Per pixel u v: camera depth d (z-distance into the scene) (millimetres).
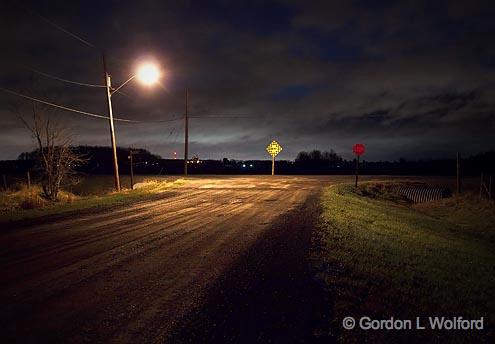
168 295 5715
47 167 19719
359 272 7070
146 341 4305
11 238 9867
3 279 6434
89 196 22562
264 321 4852
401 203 28438
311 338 4449
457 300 6336
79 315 4977
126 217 13641
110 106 23953
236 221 12750
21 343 4230
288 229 11234
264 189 26672
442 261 9273
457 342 4785
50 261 7566
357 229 11766
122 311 5113
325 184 31938
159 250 8547
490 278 8469
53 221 12719
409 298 6078
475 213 22000
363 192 28875
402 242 10977
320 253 8297
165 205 17328
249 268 7125
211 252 8367
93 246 8938
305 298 5648
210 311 5133
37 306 5266
